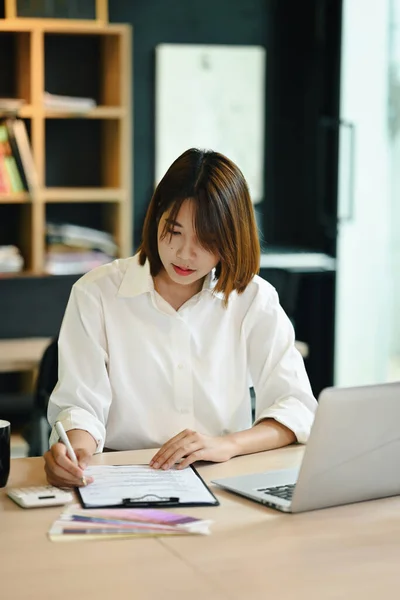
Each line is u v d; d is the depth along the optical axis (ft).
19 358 15.26
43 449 12.49
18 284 16.94
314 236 19.24
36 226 16.63
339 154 18.35
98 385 7.98
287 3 19.16
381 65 17.63
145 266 8.21
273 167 19.42
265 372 8.47
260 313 8.50
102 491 6.66
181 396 8.23
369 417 6.40
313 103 19.10
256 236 7.92
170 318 8.19
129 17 18.29
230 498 6.71
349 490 6.56
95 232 17.31
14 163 16.38
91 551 5.70
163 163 18.65
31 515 6.29
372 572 5.46
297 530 6.11
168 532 5.97
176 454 7.30
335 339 18.70
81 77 17.87
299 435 8.11
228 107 18.84
